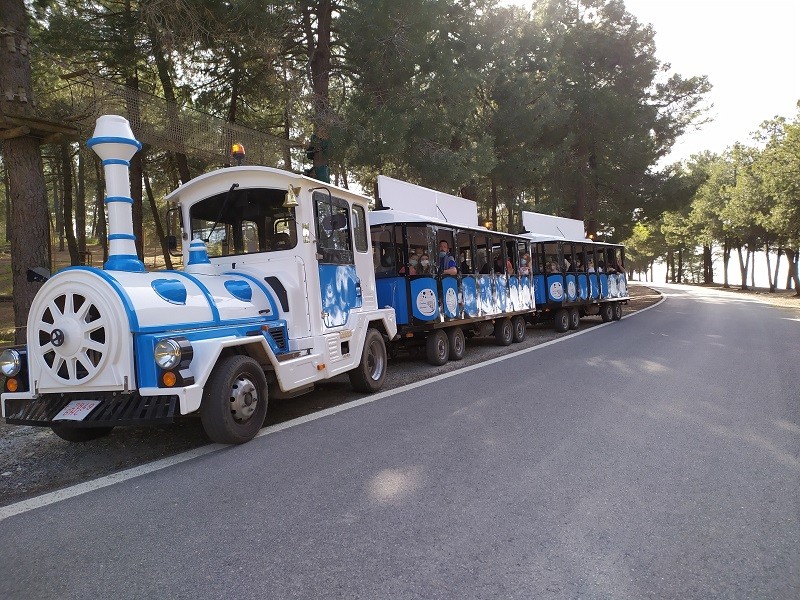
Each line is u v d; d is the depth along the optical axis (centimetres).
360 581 295
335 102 1633
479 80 1712
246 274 668
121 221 569
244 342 552
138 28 1309
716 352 1124
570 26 2762
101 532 363
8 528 375
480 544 334
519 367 995
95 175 2489
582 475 446
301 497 411
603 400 710
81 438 587
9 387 542
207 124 1168
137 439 593
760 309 2405
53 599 284
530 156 2202
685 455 492
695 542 334
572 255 1747
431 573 302
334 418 648
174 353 481
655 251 7444
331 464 483
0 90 854
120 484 454
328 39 1551
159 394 484
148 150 1822
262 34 1327
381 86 1573
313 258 688
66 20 1332
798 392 744
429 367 1043
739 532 346
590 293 1820
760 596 278
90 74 1008
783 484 423
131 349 494
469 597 279
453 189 1741
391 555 322
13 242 873
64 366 517
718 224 4850
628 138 2636
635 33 2761
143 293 517
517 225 2580
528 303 1495
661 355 1096
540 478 441
